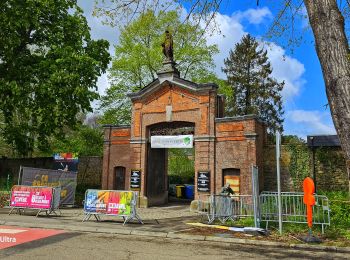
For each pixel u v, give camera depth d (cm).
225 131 2119
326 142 2109
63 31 2550
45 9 2419
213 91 2178
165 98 2320
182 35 1126
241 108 5312
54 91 2294
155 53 3069
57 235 1105
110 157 2488
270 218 1339
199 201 1883
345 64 604
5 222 1338
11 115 2683
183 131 2273
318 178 2119
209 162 2133
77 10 2603
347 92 591
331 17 623
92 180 2942
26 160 3027
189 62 3231
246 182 2009
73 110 2397
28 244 941
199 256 863
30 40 2594
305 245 1009
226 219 1470
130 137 2423
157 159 2500
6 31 2230
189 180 3644
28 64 2458
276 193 1456
